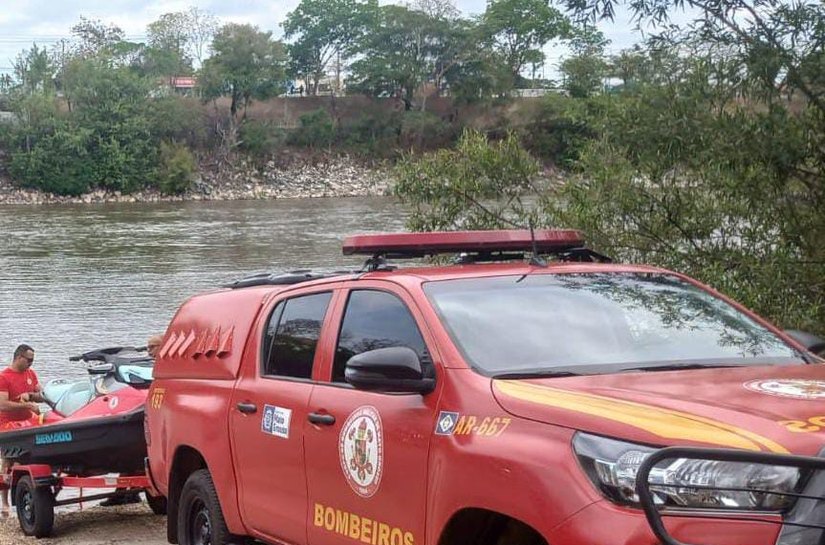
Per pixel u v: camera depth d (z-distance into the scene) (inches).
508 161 503.8
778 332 214.2
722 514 146.0
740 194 408.5
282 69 5027.1
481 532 184.2
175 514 288.7
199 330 282.2
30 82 4675.2
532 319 203.9
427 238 235.6
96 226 3125.0
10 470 442.9
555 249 246.4
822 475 143.3
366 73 5059.1
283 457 233.8
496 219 512.1
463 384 187.0
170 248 2470.5
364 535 207.0
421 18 4936.0
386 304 217.3
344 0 5757.9
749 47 395.9
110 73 4613.7
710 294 225.8
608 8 415.5
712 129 396.2
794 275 403.5
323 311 236.1
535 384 180.4
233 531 257.0
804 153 387.5
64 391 481.1
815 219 405.7
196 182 4687.5
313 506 223.9
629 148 428.1
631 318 209.3
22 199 4461.1
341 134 5068.9
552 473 161.3
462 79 4972.9
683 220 435.5
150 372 435.5
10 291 1797.5
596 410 163.3
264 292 262.5
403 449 194.5
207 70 4869.6
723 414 157.4
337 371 224.1
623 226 451.5
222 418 258.7
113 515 460.1
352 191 4712.1
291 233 2763.3
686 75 414.0
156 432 295.0
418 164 516.4
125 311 1574.8
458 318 201.3
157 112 4640.8
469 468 176.6
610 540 150.9
